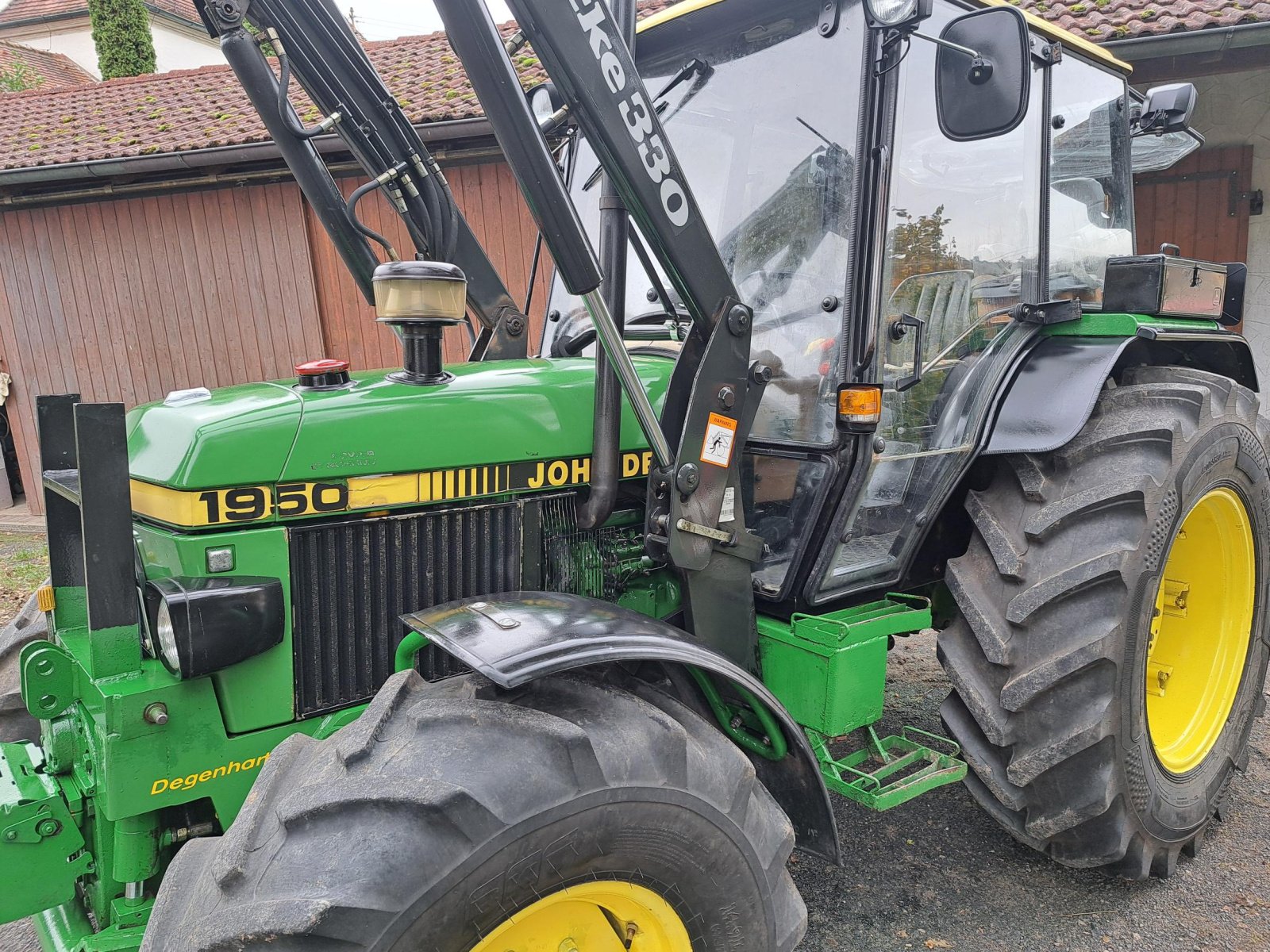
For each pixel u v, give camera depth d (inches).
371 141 92.8
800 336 86.7
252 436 65.7
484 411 75.9
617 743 57.1
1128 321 96.1
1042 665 85.2
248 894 49.6
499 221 299.7
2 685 92.3
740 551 81.0
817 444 85.1
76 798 67.2
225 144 303.9
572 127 97.5
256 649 64.0
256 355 331.6
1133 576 84.4
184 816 67.9
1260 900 94.0
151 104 376.2
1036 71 101.0
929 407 94.4
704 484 76.9
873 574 95.0
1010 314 102.4
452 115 285.7
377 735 56.1
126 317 335.3
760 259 90.1
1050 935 88.8
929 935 89.0
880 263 81.2
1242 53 241.9
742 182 91.7
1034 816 88.7
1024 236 103.1
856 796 80.1
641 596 88.3
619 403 76.7
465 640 60.2
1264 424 114.7
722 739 64.8
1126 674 85.4
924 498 95.9
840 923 91.0
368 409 70.7
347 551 70.3
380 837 49.6
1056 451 93.4
